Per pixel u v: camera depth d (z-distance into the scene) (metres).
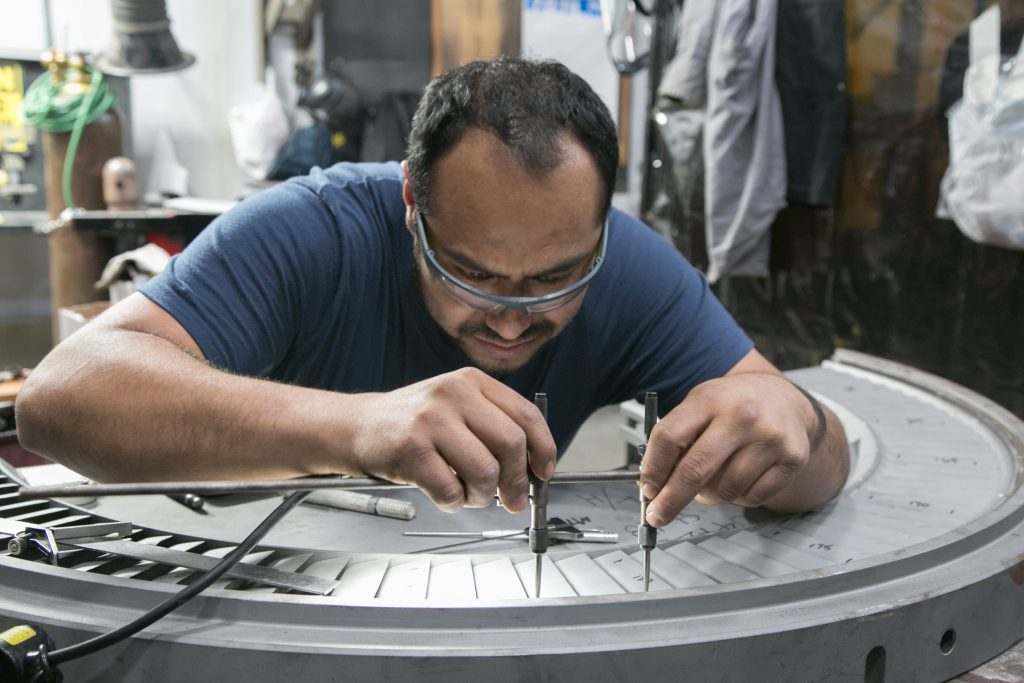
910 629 0.67
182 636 0.61
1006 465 1.00
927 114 2.21
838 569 0.69
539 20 3.19
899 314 2.36
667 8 2.73
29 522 0.81
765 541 0.84
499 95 0.77
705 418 0.77
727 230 2.37
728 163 2.31
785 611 0.65
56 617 0.63
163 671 0.61
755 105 2.27
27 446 0.85
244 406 0.76
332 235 1.02
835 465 0.91
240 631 0.61
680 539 0.87
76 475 1.06
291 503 0.74
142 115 2.85
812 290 2.60
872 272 2.41
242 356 0.92
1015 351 2.09
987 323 2.14
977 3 2.05
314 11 2.88
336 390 1.10
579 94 0.81
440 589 0.71
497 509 0.97
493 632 0.61
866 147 2.37
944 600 0.69
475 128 0.76
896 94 2.27
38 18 2.61
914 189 2.27
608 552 0.83
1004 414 1.17
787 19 2.22
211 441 0.76
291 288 0.98
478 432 0.68
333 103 2.90
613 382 1.18
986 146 1.75
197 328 0.89
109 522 0.79
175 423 0.77
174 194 2.82
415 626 0.62
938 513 0.88
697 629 0.62
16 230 2.55
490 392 0.71
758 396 0.81
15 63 2.52
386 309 1.07
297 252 0.99
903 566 0.71
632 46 2.86
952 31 2.12
